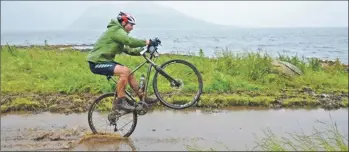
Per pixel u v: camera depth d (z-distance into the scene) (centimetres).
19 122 810
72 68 1366
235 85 1172
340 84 1288
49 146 656
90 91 1077
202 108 956
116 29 680
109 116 714
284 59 1588
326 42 6266
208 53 2770
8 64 1383
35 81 1191
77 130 755
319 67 1550
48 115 874
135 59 1497
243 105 991
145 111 711
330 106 983
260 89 1168
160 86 1123
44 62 1470
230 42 5619
